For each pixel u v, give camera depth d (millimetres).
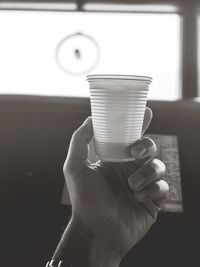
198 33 1445
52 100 632
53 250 469
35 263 458
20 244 480
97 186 365
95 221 364
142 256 453
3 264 459
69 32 1493
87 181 365
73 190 369
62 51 1340
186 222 492
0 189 551
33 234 490
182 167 565
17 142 606
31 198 536
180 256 454
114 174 375
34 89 1529
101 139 312
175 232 479
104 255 362
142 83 294
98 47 1342
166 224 488
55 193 539
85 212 364
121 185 373
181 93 1467
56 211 515
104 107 299
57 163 579
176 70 1473
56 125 621
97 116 307
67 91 1519
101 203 360
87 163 374
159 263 447
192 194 531
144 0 1354
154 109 630
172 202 514
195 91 1458
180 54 1459
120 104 294
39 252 470
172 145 592
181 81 1463
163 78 1480
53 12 1482
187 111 626
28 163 583
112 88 291
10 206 528
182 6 1389
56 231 491
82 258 354
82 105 629
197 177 553
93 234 366
